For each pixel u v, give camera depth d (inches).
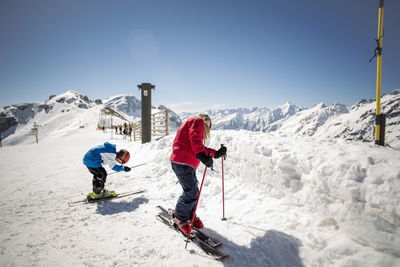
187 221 102.4
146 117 381.7
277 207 110.1
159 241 96.0
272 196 120.3
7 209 139.8
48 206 144.6
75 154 433.4
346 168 89.5
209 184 157.4
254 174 135.8
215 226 105.9
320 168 98.3
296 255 79.5
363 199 79.4
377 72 145.0
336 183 88.9
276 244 85.7
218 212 120.0
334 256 76.2
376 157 90.6
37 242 98.0
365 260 71.4
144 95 379.2
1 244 96.7
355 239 79.6
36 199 159.9
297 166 110.3
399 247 68.3
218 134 187.6
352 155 97.6
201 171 179.5
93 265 81.0
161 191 165.9
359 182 82.9
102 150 148.0
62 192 177.3
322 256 77.0
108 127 2069.4
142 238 99.1
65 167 293.0
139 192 166.2
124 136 903.1
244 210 115.8
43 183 209.0
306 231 90.2
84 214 129.5
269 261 78.6
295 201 107.8
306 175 105.1
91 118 3398.1
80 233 105.7
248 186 136.9
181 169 97.8
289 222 97.4
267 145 136.7
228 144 165.3
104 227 111.5
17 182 216.5
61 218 124.3
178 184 174.4
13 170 287.6
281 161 118.4
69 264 81.8
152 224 112.4
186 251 87.4
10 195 171.2
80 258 85.5
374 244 74.1
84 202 150.9
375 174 80.8
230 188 141.7
